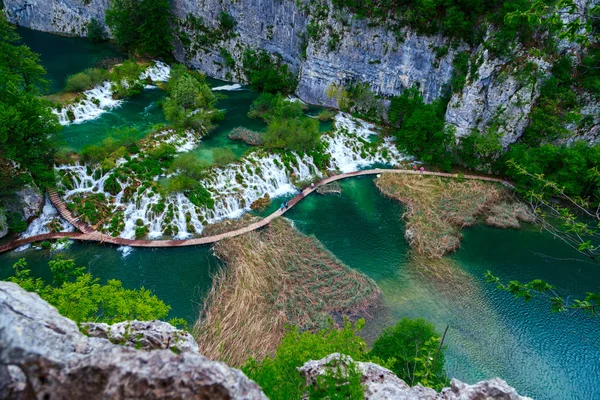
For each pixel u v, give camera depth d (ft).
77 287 71.56
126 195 145.07
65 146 161.68
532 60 175.22
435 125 195.11
